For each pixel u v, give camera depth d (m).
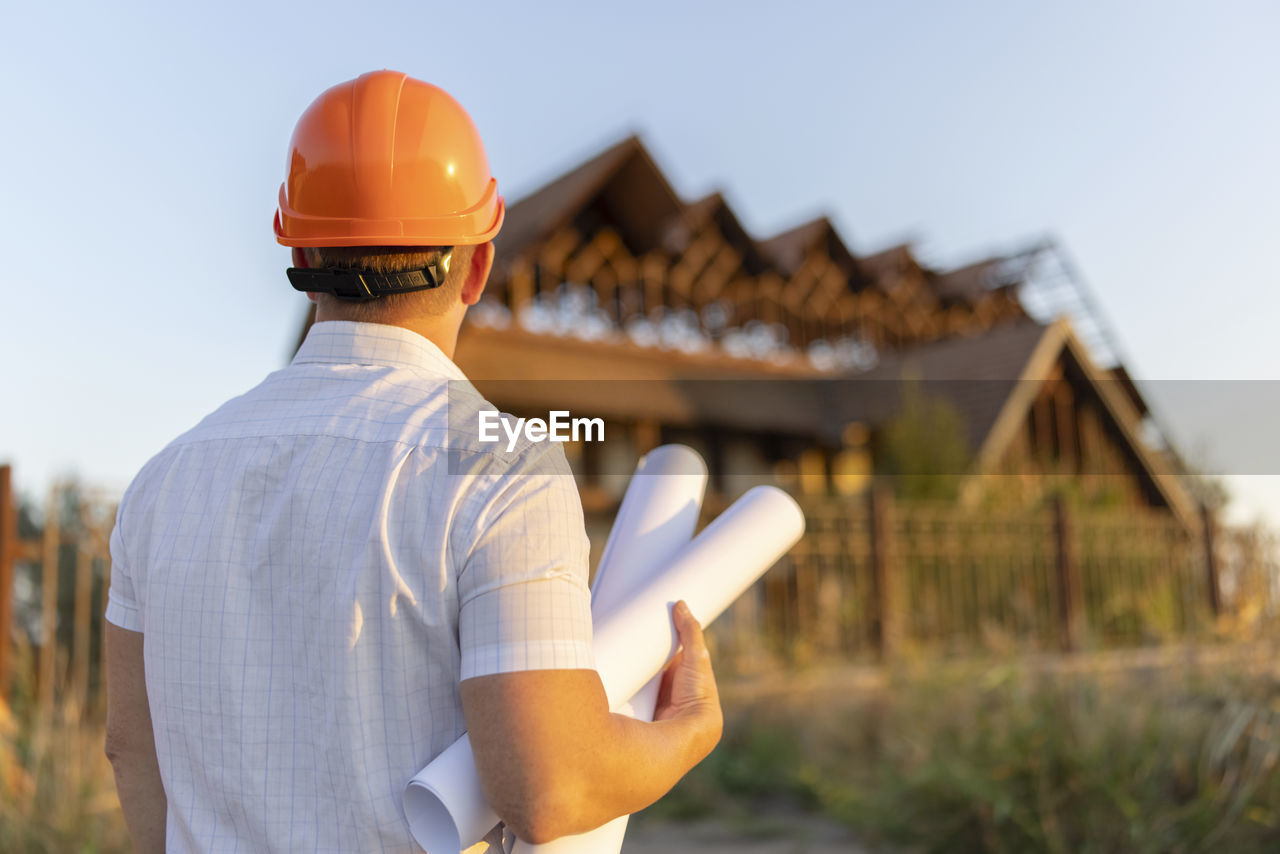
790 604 8.67
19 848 3.50
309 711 0.91
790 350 14.91
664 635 1.08
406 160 1.01
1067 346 14.33
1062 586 9.48
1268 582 5.40
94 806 3.80
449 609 0.88
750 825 4.70
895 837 4.30
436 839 0.88
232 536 0.95
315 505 0.92
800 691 6.06
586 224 12.86
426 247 1.02
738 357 13.78
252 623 0.93
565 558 0.90
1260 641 4.45
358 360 1.02
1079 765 3.77
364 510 0.90
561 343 11.91
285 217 1.04
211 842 0.94
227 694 0.92
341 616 0.89
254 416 1.01
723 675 6.47
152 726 1.07
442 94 1.08
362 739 0.88
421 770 0.87
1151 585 9.36
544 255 11.77
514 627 0.85
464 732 0.91
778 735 5.58
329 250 1.03
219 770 0.93
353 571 0.89
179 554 0.97
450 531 0.88
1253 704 3.96
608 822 0.94
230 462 0.98
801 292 14.64
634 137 12.04
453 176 1.04
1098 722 3.94
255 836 0.91
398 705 0.88
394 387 0.99
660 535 1.20
